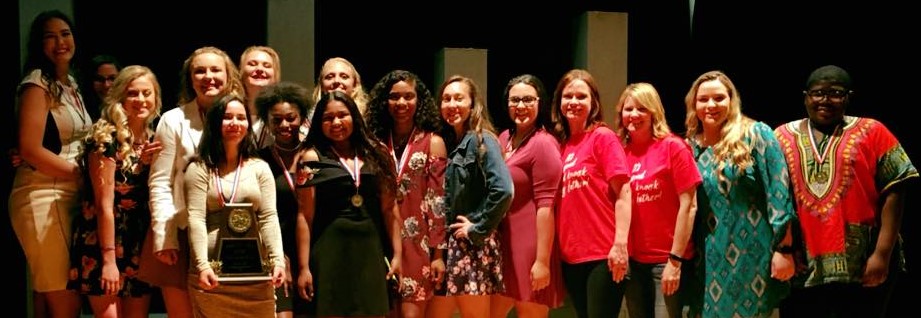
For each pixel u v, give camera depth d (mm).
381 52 4992
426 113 3996
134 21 4664
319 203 3744
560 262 4059
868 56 5172
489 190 3852
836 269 3795
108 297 3744
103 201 3648
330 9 4918
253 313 3537
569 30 5184
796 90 5246
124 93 3756
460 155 3928
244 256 3490
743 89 5230
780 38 5254
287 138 3805
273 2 4547
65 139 3824
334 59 4230
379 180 3773
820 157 3850
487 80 5117
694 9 5227
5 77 4262
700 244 3908
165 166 3658
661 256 3939
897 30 5156
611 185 3920
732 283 3787
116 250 3732
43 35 3828
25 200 3791
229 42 4773
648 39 5301
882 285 3889
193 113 3771
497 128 5152
